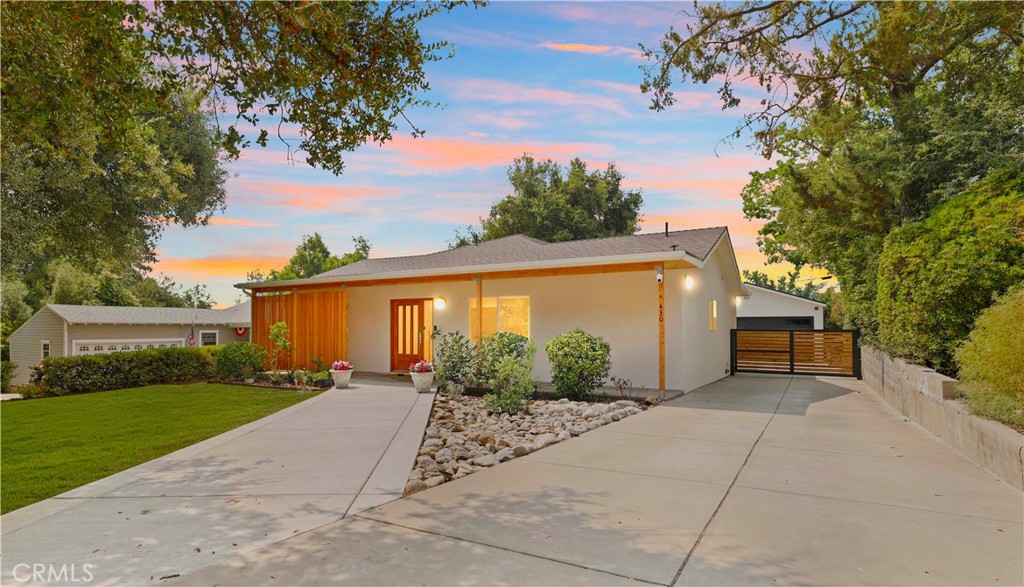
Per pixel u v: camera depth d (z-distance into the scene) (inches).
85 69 164.1
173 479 186.1
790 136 410.9
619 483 181.9
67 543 130.6
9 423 306.7
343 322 555.5
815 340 608.4
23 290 1117.1
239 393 435.5
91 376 469.7
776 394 430.9
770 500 163.5
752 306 847.1
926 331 300.0
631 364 457.7
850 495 168.4
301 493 169.6
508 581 110.5
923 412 285.9
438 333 471.8
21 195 455.8
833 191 443.8
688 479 186.9
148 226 684.7
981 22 303.7
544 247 594.6
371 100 190.4
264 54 165.0
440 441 252.7
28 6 152.6
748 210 795.4
